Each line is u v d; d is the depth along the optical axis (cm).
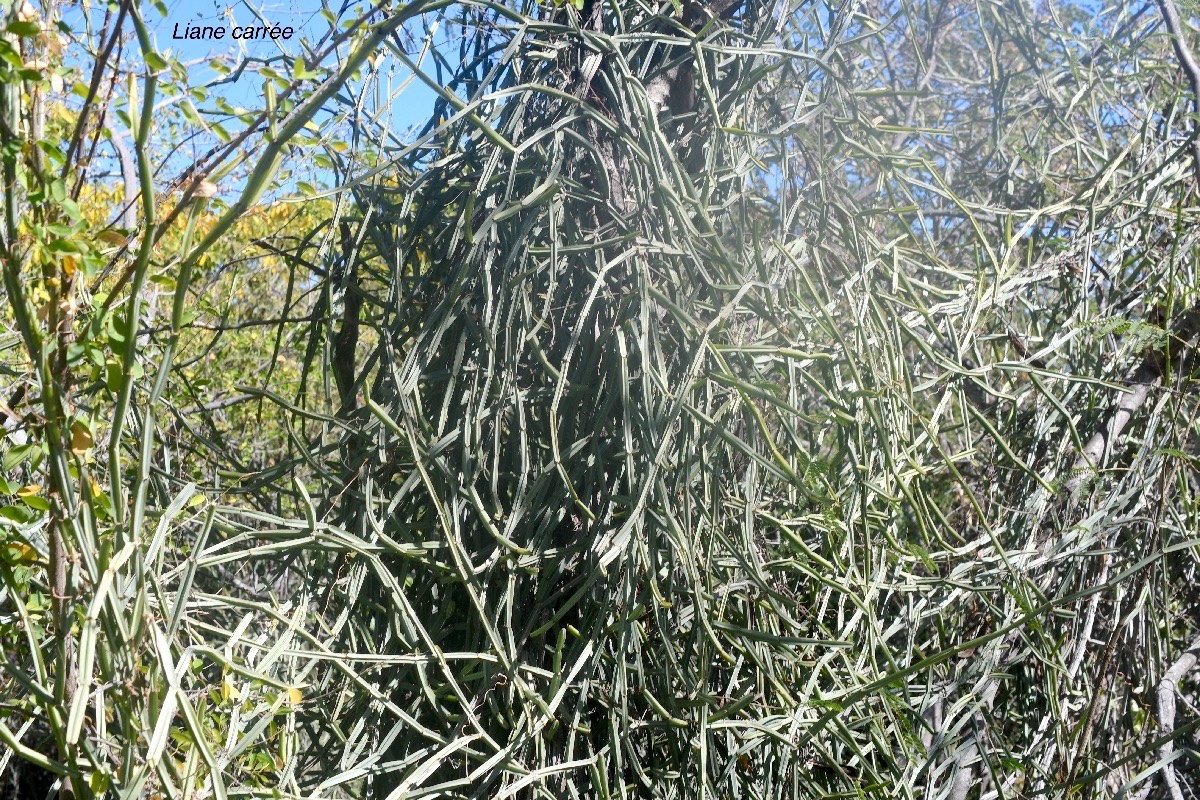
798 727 178
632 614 169
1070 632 225
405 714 160
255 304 395
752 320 201
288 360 433
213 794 133
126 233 137
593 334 182
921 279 254
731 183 193
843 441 182
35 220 126
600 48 179
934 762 201
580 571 184
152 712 130
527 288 178
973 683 221
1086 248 233
